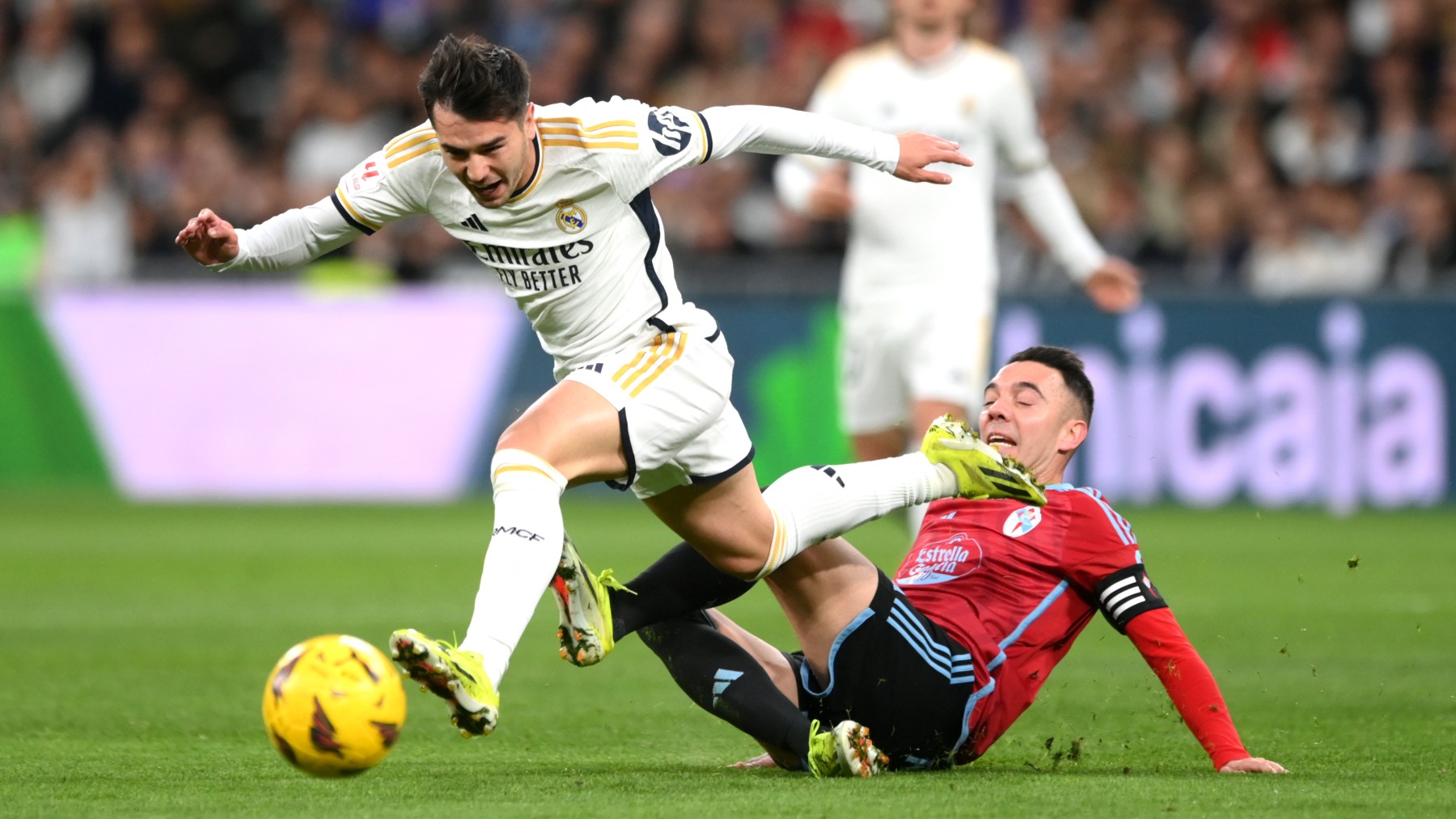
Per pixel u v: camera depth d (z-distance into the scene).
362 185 14.27
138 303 48.69
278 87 61.78
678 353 13.98
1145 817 11.66
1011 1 59.44
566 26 59.78
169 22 61.62
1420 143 54.78
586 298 14.12
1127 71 57.19
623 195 13.95
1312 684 19.98
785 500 14.13
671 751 15.73
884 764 14.05
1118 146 53.50
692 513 14.09
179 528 41.59
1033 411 15.16
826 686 14.16
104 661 21.98
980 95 26.91
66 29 60.88
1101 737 16.53
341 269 52.03
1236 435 45.97
